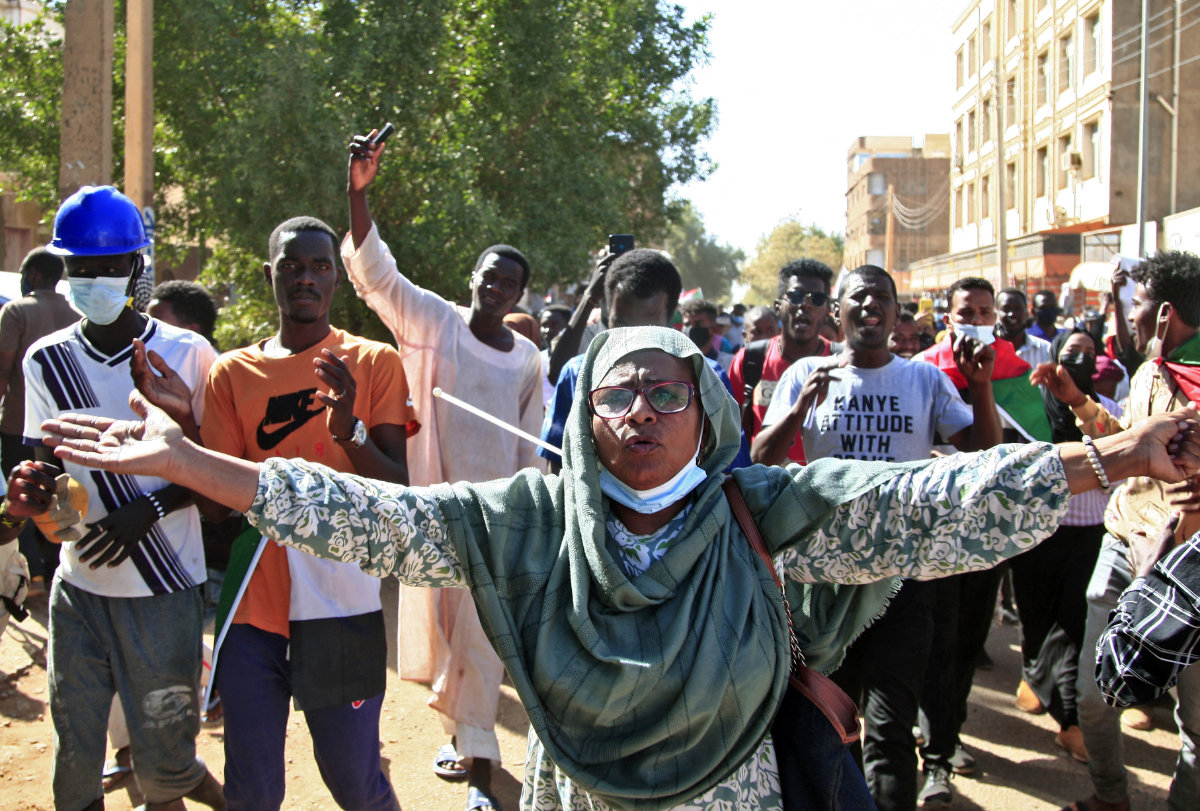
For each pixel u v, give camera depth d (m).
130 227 3.18
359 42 10.77
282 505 2.01
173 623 3.27
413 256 11.09
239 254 11.58
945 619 4.11
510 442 4.47
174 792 3.36
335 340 3.33
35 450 3.28
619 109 15.55
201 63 11.10
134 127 8.73
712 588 2.08
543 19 12.65
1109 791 3.92
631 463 2.13
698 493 2.21
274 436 3.22
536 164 13.07
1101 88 27.84
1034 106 33.09
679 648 2.01
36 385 3.26
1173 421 2.00
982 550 2.03
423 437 4.41
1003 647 6.36
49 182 12.28
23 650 5.31
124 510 3.04
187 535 3.34
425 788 4.22
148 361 2.56
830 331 8.94
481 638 4.08
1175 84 26.83
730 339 15.76
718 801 2.05
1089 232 29.72
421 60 11.11
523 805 2.34
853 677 3.79
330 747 3.09
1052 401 5.39
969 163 40.25
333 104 10.58
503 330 4.58
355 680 3.09
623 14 15.41
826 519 2.13
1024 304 6.44
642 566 2.15
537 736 2.14
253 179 10.35
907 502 2.07
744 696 2.03
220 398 3.25
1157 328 3.91
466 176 11.23
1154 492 3.63
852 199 70.12
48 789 3.96
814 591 2.36
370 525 2.08
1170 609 2.48
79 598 3.22
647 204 19.61
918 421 4.05
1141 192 21.67
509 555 2.14
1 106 11.86
